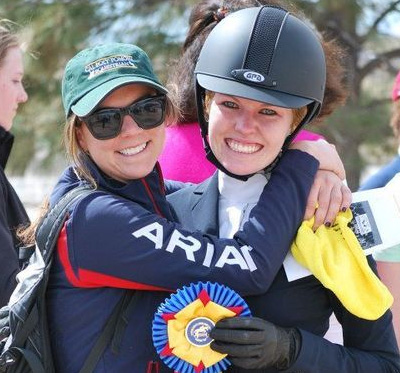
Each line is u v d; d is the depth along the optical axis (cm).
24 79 1052
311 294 299
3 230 402
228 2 387
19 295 296
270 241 289
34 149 1117
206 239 292
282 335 281
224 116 301
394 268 395
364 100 1152
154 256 285
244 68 294
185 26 1045
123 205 292
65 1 1077
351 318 300
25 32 1013
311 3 1030
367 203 310
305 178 304
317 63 303
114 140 296
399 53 1185
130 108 296
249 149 300
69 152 303
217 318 279
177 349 278
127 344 288
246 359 276
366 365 293
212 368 284
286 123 302
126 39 1050
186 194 333
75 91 298
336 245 297
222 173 323
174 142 396
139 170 302
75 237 289
